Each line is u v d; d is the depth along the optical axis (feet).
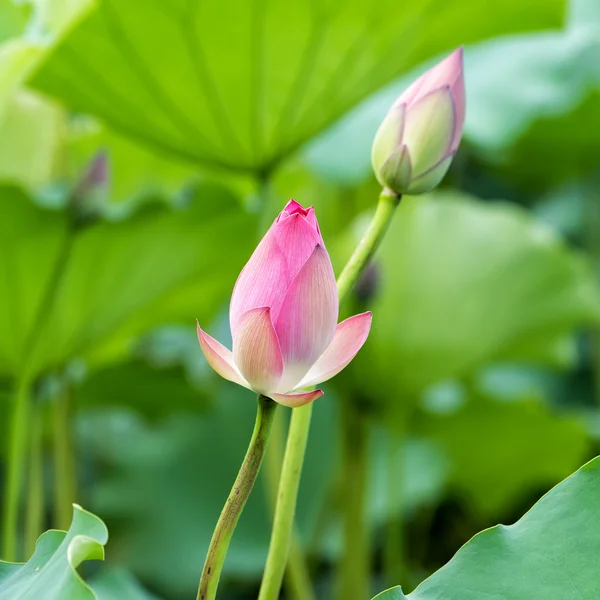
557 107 10.59
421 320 10.44
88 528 5.74
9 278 7.65
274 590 5.90
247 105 7.86
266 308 5.39
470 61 11.50
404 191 5.82
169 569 11.56
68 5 7.01
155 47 7.36
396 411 10.71
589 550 5.75
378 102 10.78
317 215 12.21
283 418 12.01
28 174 10.14
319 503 12.12
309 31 7.36
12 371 8.20
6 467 12.55
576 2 11.64
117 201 11.73
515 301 10.80
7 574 5.98
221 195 7.87
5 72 7.25
